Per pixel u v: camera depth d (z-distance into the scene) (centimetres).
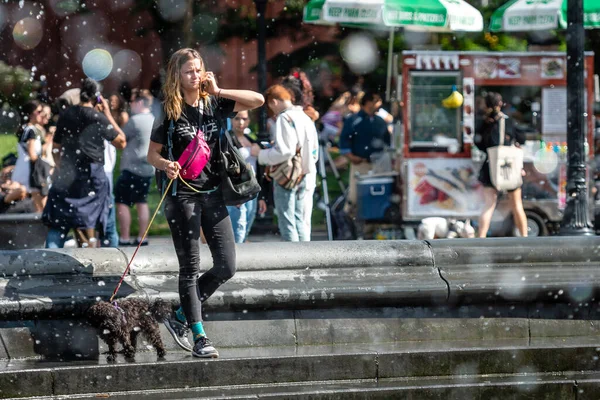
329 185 2875
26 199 2073
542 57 2197
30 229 1942
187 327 1157
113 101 2302
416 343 1259
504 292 1300
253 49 4069
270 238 2411
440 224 2088
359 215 2206
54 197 1666
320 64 3319
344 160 2466
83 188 1670
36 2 4450
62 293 1173
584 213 1784
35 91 3753
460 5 2284
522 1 2339
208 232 1146
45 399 1059
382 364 1161
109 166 1861
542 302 1324
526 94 2327
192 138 1107
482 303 1305
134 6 3819
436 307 1295
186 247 1123
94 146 1670
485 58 2177
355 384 1133
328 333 1252
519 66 2194
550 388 1142
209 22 3656
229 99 1138
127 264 1248
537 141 2217
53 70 4500
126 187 2008
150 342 1148
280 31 3441
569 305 1334
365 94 2253
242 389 1105
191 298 1130
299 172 1550
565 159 2211
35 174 2069
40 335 1156
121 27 4369
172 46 3819
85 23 4409
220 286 1222
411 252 1330
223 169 1124
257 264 1266
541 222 2211
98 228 1706
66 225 1664
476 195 2159
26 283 1184
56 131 1670
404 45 3058
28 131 2064
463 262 1340
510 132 2039
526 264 1353
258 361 1125
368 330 1266
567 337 1320
